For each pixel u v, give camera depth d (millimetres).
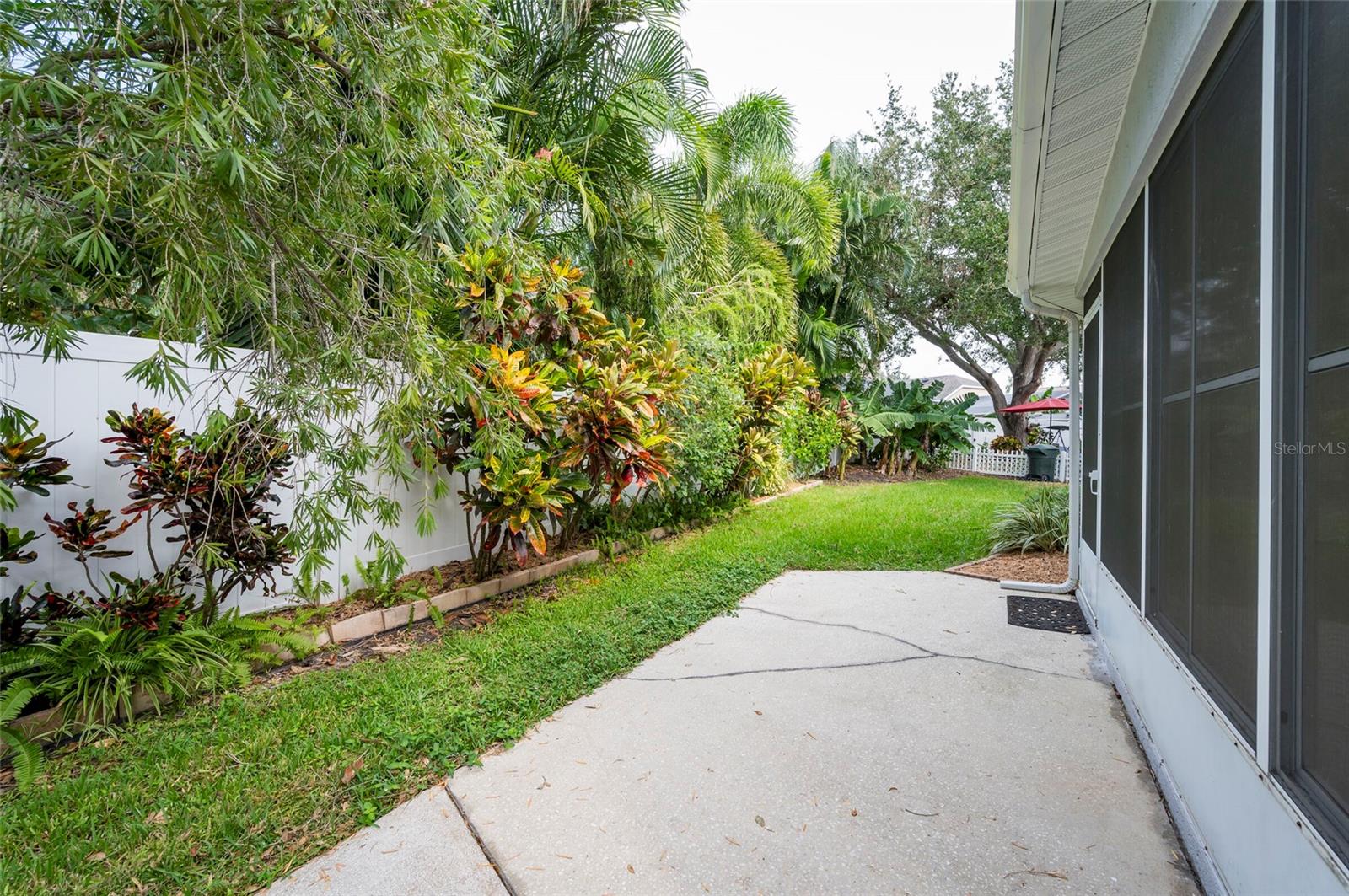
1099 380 3533
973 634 3553
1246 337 1451
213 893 1589
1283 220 1229
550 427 4430
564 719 2561
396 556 3010
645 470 4648
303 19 1721
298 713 2500
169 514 2969
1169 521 2125
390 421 2475
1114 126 2527
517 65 5684
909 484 12094
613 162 6324
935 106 14969
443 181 2445
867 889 1612
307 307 2098
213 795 1976
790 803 1984
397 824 1880
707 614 3881
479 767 2189
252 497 2887
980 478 13742
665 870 1688
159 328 1729
